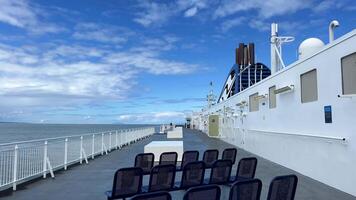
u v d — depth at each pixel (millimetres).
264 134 15289
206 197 3695
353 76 7633
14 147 8391
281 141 12797
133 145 24609
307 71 10367
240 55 34906
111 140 20031
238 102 22406
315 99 9930
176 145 14719
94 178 10125
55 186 8836
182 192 7715
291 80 11812
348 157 7859
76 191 8203
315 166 9688
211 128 34438
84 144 14289
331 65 8695
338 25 9391
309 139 10125
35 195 7766
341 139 8070
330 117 8781
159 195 3322
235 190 3990
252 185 4145
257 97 16219
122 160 14914
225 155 9078
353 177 7629
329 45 8781
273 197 4211
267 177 10156
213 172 6816
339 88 8266
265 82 15289
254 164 7129
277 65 17047
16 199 7359
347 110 7910
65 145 11984
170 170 6309
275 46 17188
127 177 5855
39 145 9828
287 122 12273
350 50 7680
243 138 20359
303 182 9312
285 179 4297
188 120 96750
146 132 37156
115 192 5797
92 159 15273
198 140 30375
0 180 7895
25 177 9039
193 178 6547
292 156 11609
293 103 11641
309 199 7266
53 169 11211
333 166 8586
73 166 12906
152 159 7965
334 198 7359
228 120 26734
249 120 18734
